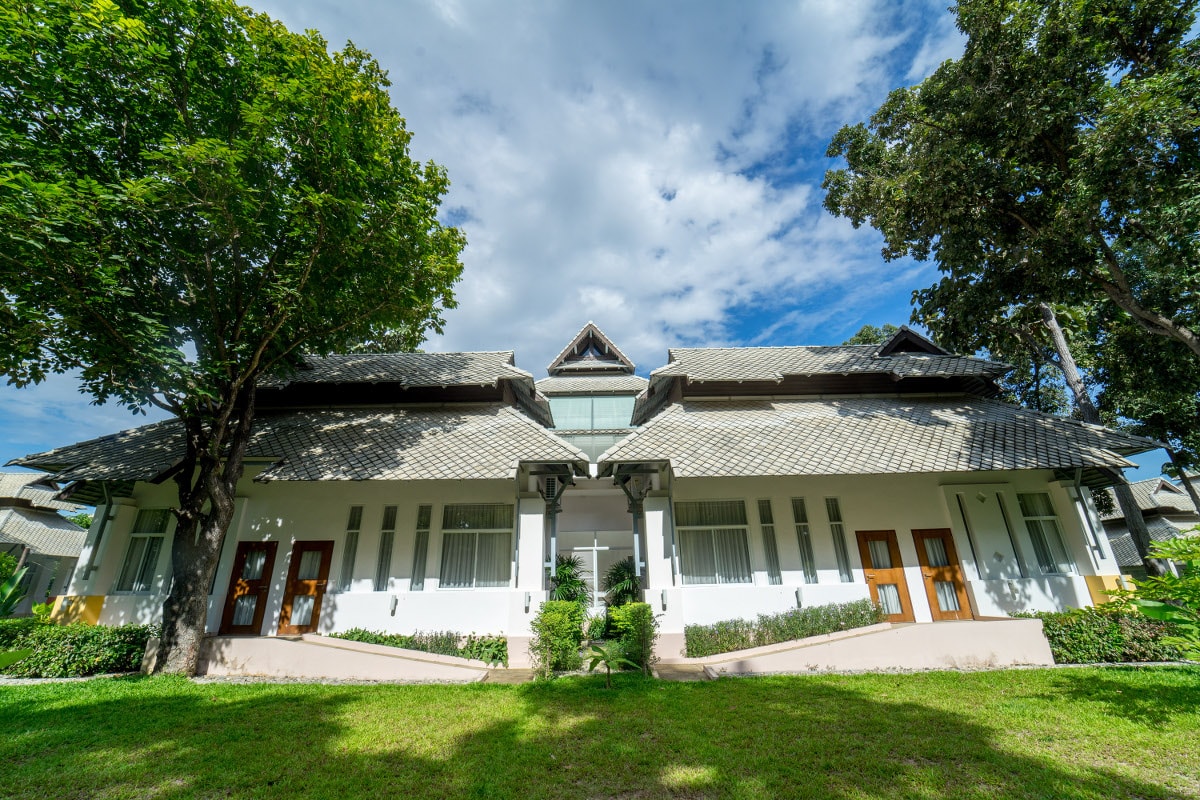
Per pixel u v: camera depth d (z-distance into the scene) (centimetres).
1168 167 965
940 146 1201
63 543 2642
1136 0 1076
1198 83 935
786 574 1238
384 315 1184
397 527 1258
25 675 978
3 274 784
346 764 513
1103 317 1680
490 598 1173
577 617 1055
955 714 653
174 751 550
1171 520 2652
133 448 1298
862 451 1224
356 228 995
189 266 1001
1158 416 1862
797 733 589
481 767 504
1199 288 1058
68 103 858
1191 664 926
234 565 1237
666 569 1158
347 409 1493
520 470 1238
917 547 1273
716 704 711
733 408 1467
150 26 879
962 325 1394
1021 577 1223
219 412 1035
